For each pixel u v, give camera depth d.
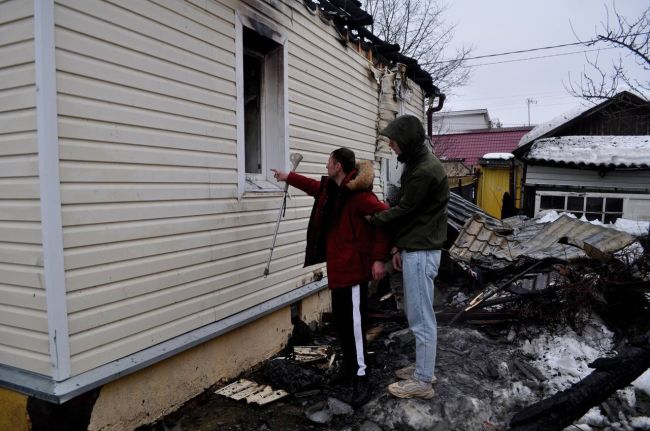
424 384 3.10
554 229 6.37
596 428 3.07
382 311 5.11
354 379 3.19
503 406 3.23
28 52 2.17
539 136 12.34
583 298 4.56
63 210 2.26
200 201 3.17
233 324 3.44
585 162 10.47
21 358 2.37
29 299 2.30
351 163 3.14
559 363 3.99
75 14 2.29
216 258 3.34
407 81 8.12
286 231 4.25
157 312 2.85
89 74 2.38
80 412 2.43
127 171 2.62
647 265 4.83
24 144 2.22
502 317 4.75
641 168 10.14
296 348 4.24
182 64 2.98
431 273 2.96
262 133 4.25
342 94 5.43
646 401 3.41
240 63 3.55
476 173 18.89
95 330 2.45
